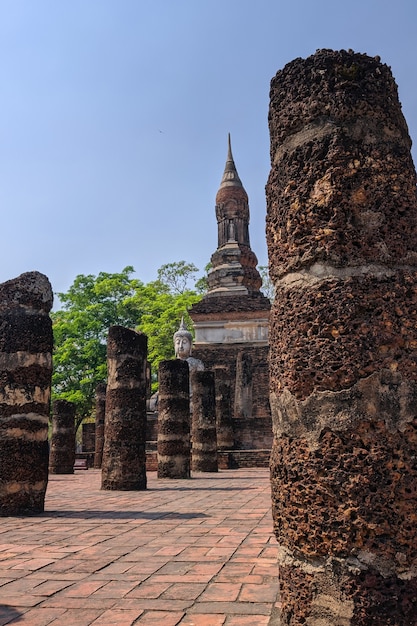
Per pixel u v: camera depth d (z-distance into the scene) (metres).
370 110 3.87
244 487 14.23
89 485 16.20
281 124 4.11
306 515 3.51
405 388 3.51
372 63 3.98
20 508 9.70
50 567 5.84
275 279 4.11
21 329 10.34
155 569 5.71
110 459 14.26
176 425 17.48
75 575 5.53
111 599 4.75
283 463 3.73
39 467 10.06
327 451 3.49
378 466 3.38
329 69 3.93
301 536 3.53
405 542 3.31
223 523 8.53
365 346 3.53
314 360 3.63
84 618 4.29
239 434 26.52
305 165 3.90
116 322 44.22
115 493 13.34
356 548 3.33
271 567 5.71
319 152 3.84
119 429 14.34
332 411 3.52
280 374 3.85
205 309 36.19
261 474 18.95
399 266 3.71
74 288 44.34
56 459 22.30
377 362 3.51
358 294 3.61
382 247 3.69
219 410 25.33
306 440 3.59
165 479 17.00
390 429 3.44
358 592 3.27
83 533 7.80
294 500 3.60
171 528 8.13
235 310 35.72
